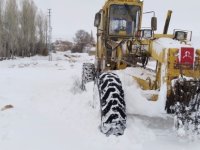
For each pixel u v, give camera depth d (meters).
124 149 4.84
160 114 5.18
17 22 39.56
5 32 38.03
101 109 5.48
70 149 5.05
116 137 5.14
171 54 4.99
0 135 5.84
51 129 6.10
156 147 4.83
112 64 8.52
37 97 9.62
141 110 5.37
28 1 41.75
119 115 5.28
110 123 5.25
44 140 5.52
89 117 6.46
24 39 41.03
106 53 8.80
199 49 5.05
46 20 45.06
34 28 42.41
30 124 6.49
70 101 8.42
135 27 8.98
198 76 5.00
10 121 6.73
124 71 6.43
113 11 8.91
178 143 4.94
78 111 7.17
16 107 8.12
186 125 4.88
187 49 4.94
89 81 10.18
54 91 10.48
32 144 5.37
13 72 18.56
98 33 10.06
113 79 5.66
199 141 4.96
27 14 41.31
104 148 4.92
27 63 29.98
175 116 4.87
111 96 5.39
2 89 11.22
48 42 45.16
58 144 5.30
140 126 5.36
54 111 7.62
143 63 6.60
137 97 5.52
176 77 4.99
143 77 6.04
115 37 8.95
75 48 52.81
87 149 4.97
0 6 38.41
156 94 5.51
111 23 8.95
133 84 5.86
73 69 21.05
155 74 6.01
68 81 12.98
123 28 8.97
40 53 43.88
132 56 6.57
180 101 4.89
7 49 38.28
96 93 6.64
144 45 6.17
